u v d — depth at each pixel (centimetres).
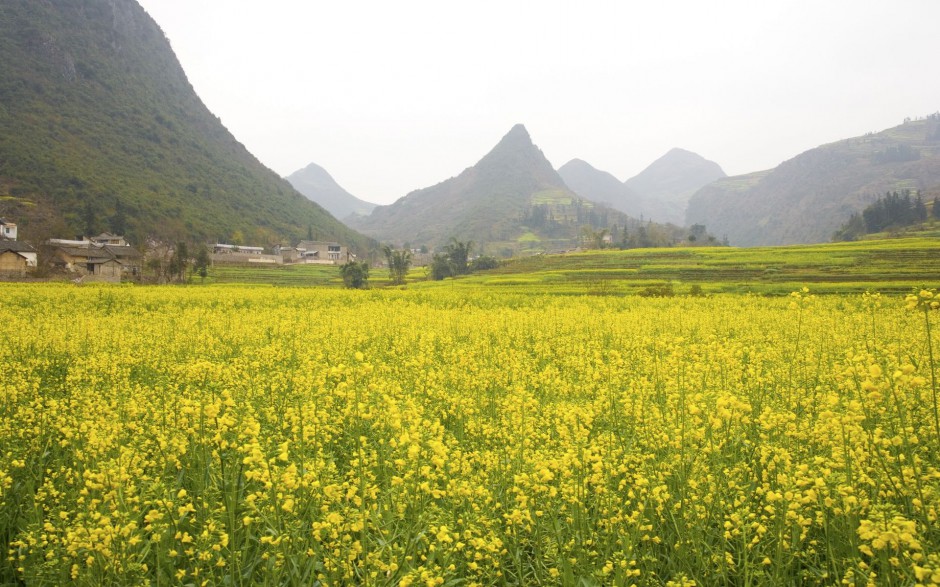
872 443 550
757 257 8888
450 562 516
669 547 562
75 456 667
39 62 19125
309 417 695
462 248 12100
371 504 552
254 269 10412
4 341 1513
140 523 577
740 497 564
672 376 941
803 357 1213
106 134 17738
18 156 12850
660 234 19475
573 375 1240
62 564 502
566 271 8888
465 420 882
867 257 7875
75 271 7900
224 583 495
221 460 645
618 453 677
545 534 570
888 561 433
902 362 986
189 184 17638
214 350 1534
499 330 1956
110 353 1425
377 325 2011
